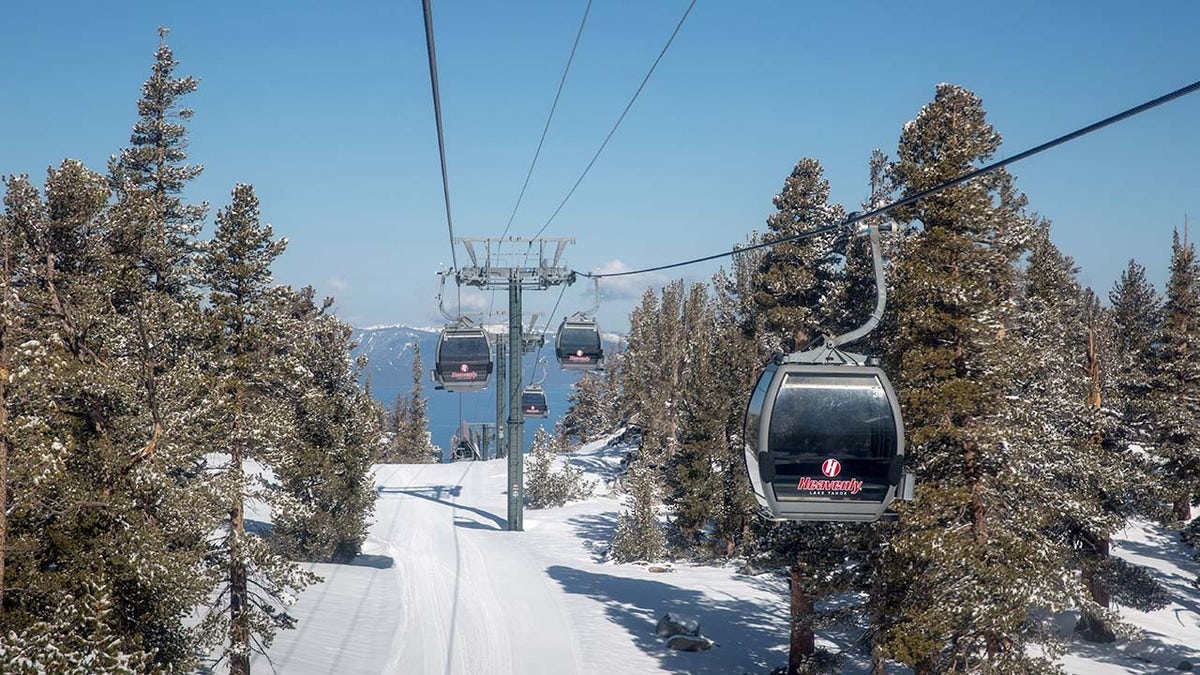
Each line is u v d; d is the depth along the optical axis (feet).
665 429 260.62
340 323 162.61
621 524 184.24
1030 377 82.07
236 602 86.74
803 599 99.04
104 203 83.20
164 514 67.72
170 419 71.00
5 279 54.39
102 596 51.34
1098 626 131.03
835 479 44.80
